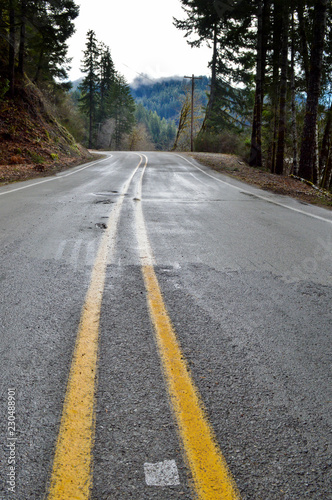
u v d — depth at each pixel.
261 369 1.76
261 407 1.49
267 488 1.13
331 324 2.28
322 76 16.23
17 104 19.58
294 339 2.07
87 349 1.87
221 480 1.15
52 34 22.03
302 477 1.17
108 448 1.25
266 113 23.33
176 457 1.23
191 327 2.16
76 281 2.84
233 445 1.29
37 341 1.94
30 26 21.00
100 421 1.38
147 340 1.99
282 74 15.56
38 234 4.32
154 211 6.07
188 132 53.81
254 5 17.08
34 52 25.30
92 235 4.31
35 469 1.17
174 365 1.76
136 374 1.68
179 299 2.57
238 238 4.46
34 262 3.28
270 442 1.31
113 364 1.75
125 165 17.72
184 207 6.61
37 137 18.70
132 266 3.24
